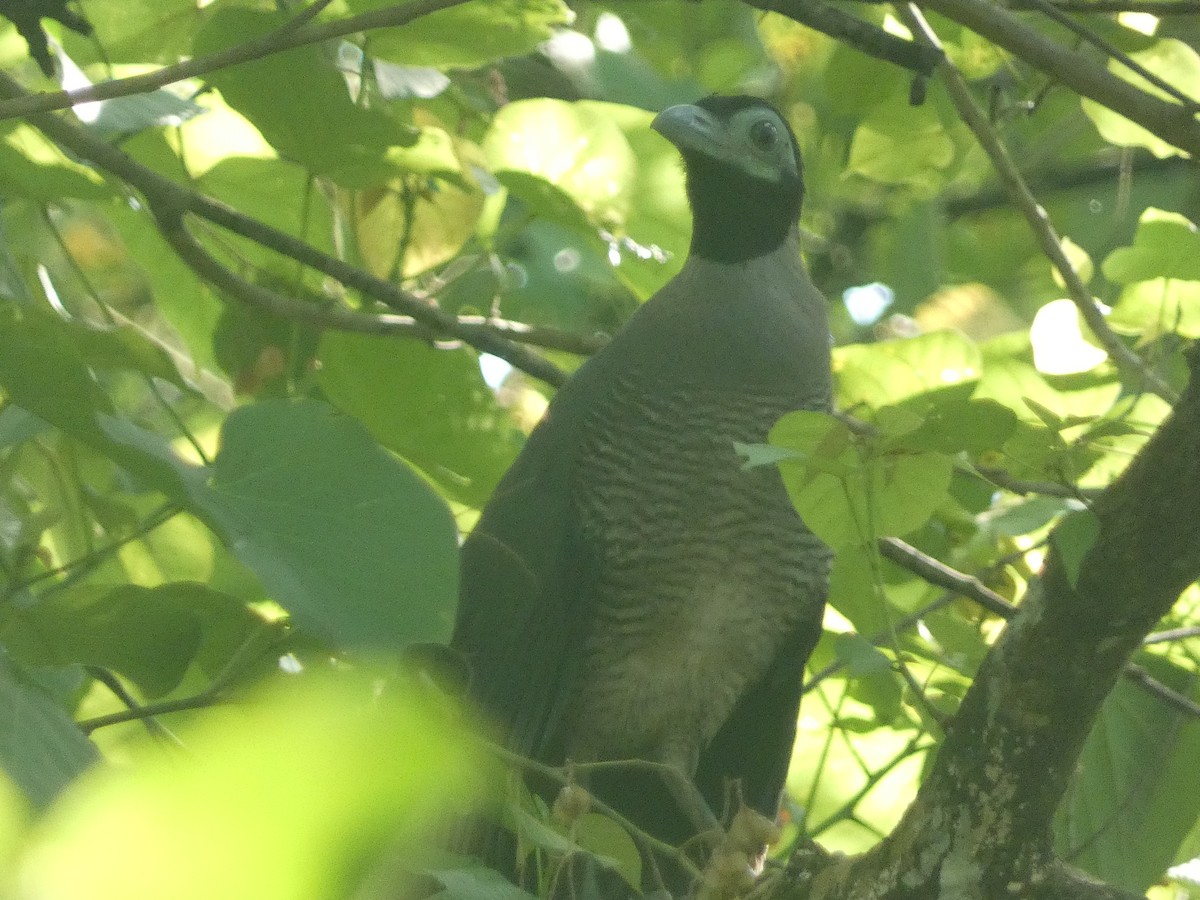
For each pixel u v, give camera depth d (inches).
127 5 294.7
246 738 73.0
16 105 197.2
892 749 313.0
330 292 304.8
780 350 308.2
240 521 166.4
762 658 313.1
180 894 69.4
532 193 295.6
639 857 202.7
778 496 302.7
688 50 472.7
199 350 327.0
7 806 77.7
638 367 305.4
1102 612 175.8
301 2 284.8
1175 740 286.4
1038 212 290.5
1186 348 175.2
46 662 185.0
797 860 202.7
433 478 291.1
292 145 264.8
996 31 237.6
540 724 302.0
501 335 302.5
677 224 315.9
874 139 353.7
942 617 259.0
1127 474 173.0
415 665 173.3
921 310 434.9
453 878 152.5
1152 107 232.8
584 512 303.9
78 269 252.4
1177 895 312.3
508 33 264.8
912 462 187.2
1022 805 184.1
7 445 180.1
